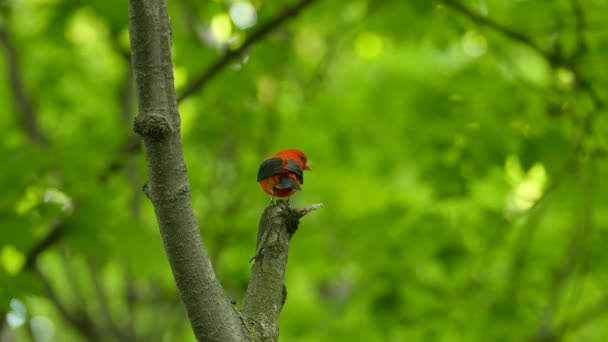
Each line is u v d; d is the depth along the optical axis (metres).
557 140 9.68
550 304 10.42
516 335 10.69
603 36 8.91
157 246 7.29
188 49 10.02
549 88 9.59
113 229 7.11
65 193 7.21
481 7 9.82
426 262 11.02
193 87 8.52
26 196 7.09
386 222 10.68
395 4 10.13
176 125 3.25
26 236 6.68
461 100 10.48
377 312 10.84
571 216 10.89
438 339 10.81
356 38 11.08
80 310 10.30
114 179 8.51
